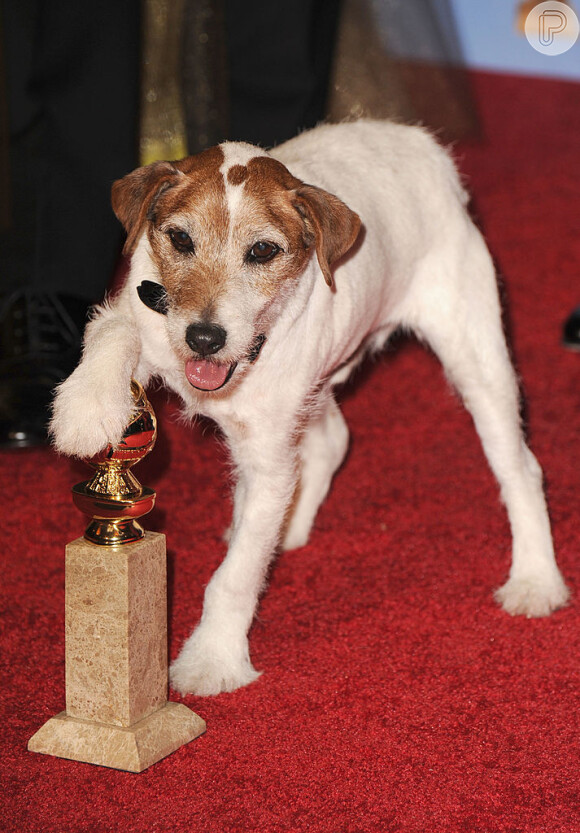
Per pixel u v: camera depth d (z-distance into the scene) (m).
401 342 5.35
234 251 2.64
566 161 8.04
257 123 4.93
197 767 2.53
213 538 3.71
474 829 2.34
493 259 3.52
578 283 6.12
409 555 3.65
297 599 3.36
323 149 3.22
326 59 4.93
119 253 4.77
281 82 4.82
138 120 4.42
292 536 3.67
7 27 4.08
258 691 2.87
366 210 3.10
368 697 2.85
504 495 3.50
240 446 2.91
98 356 2.60
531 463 3.53
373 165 3.24
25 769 2.50
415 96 7.60
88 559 2.43
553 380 5.09
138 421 2.47
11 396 4.29
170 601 3.31
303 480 3.66
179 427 4.54
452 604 3.35
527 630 3.22
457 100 8.00
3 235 4.33
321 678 2.93
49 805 2.38
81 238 4.37
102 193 4.34
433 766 2.56
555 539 3.77
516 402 3.44
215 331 2.54
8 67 4.13
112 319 2.79
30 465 4.21
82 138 4.27
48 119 4.25
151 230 2.76
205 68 5.13
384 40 7.07
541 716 2.77
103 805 2.39
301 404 2.93
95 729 2.53
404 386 5.06
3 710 2.73
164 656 2.62
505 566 3.59
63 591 3.34
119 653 2.47
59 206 4.33
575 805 2.42
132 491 2.47
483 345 3.37
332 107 6.72
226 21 4.78
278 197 2.70
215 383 2.62
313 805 2.41
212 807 2.39
